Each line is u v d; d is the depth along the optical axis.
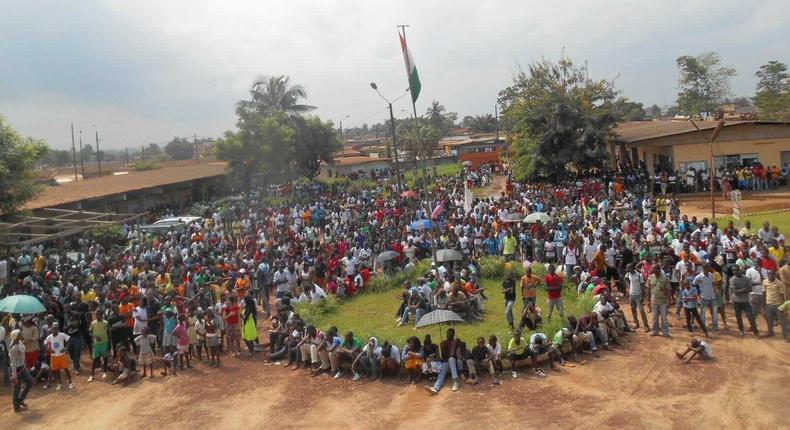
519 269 22.41
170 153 147.62
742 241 18.06
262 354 16.78
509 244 24.09
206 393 14.05
